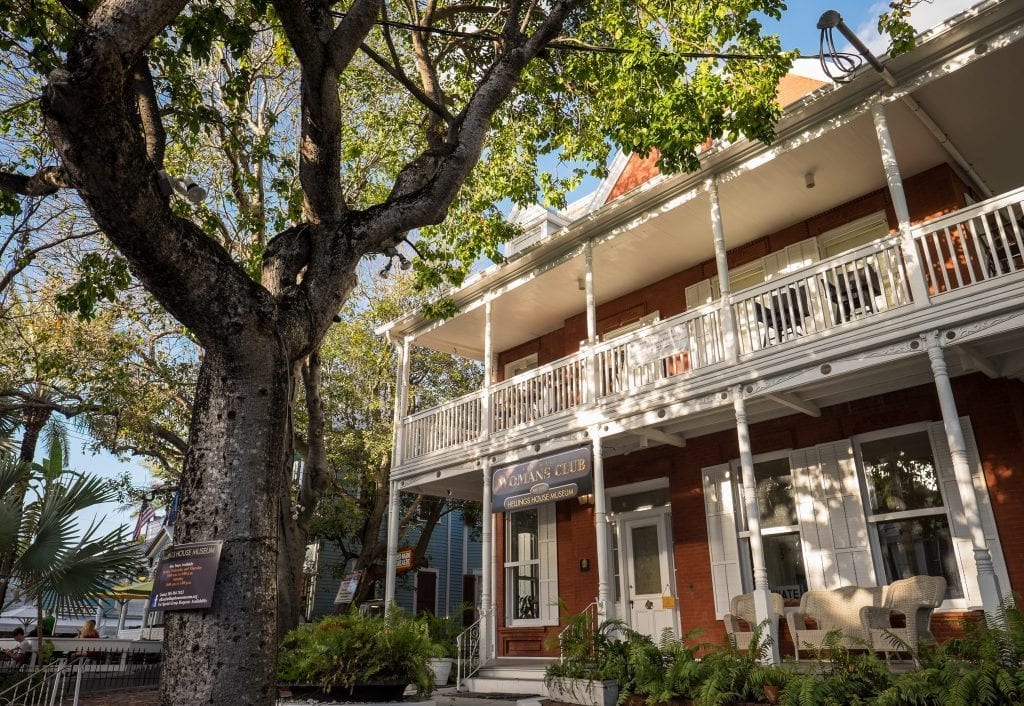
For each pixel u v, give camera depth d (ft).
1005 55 26.84
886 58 27.25
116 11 11.58
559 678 30.27
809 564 33.60
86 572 28.32
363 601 63.67
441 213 19.74
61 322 52.29
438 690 37.47
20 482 30.40
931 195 34.14
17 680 31.73
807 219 38.70
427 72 29.76
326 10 20.30
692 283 43.65
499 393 43.78
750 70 27.50
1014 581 27.81
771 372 29.66
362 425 68.95
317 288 16.83
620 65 30.89
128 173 12.10
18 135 34.60
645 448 41.42
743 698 23.77
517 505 38.47
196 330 14.11
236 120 32.65
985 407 29.84
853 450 33.32
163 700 12.46
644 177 51.39
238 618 12.82
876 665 21.63
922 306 25.79
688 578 38.22
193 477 13.67
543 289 46.70
